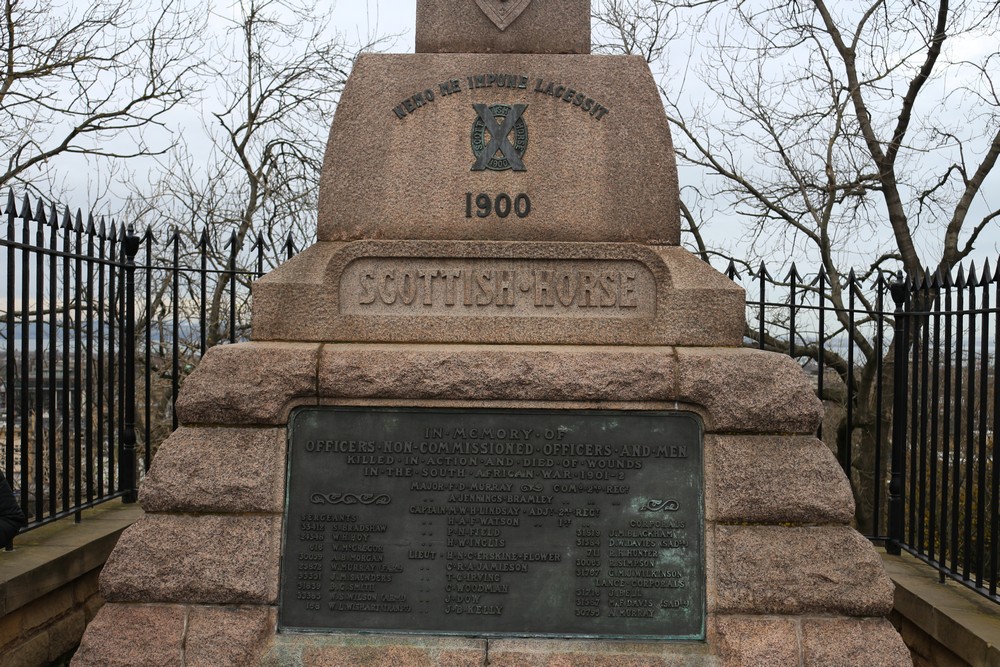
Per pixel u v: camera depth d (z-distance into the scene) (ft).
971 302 14.14
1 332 21.80
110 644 11.66
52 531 16.66
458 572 11.92
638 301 12.80
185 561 11.84
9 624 13.64
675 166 13.25
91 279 17.19
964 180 34.55
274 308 12.80
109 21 31.89
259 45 39.93
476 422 12.20
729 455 11.98
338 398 12.21
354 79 13.35
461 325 12.76
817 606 11.67
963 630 13.08
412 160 13.21
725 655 11.59
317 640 11.73
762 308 19.60
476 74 13.33
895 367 18.44
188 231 39.24
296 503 12.07
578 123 13.25
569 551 11.93
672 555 11.91
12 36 30.83
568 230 13.14
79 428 17.11
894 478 18.26
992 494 13.58
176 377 19.63
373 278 12.87
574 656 11.62
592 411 12.21
